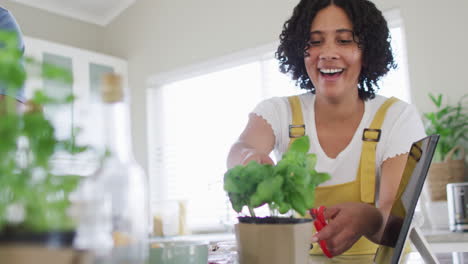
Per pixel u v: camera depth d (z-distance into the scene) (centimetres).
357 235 77
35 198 32
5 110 33
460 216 190
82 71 375
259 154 85
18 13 367
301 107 123
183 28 383
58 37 395
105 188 36
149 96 407
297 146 59
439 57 249
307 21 111
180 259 58
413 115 115
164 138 398
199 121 374
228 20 353
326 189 115
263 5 332
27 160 33
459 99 241
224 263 73
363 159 112
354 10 109
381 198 106
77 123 37
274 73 331
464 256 112
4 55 32
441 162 213
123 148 40
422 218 93
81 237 33
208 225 352
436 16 252
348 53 108
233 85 355
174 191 382
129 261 37
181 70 383
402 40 268
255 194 57
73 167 36
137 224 39
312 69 114
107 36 434
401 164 108
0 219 31
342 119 117
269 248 56
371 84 121
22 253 31
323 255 96
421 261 79
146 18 411
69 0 392
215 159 359
